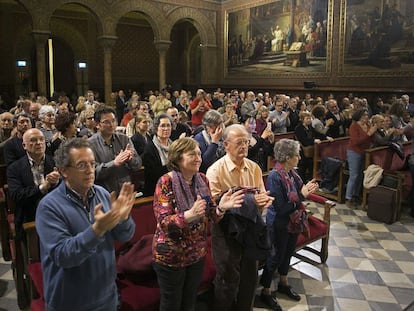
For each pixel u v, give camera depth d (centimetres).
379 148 651
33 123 646
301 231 352
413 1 1204
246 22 1845
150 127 499
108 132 377
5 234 449
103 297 212
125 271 309
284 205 343
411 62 1230
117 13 1719
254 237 289
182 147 257
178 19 1877
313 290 397
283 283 384
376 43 1325
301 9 1575
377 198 589
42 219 196
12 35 1923
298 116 901
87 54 2153
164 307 262
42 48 1571
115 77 2248
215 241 296
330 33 1471
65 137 443
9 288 399
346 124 869
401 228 566
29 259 318
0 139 604
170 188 256
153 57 2378
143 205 364
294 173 361
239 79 1922
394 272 436
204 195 266
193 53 2402
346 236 536
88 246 179
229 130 312
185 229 253
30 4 1524
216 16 1986
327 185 693
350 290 397
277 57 1708
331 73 1487
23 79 1992
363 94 1375
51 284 203
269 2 1714
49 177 309
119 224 216
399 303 375
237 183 312
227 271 292
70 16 2072
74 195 206
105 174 341
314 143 744
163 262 252
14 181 345
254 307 362
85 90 2170
